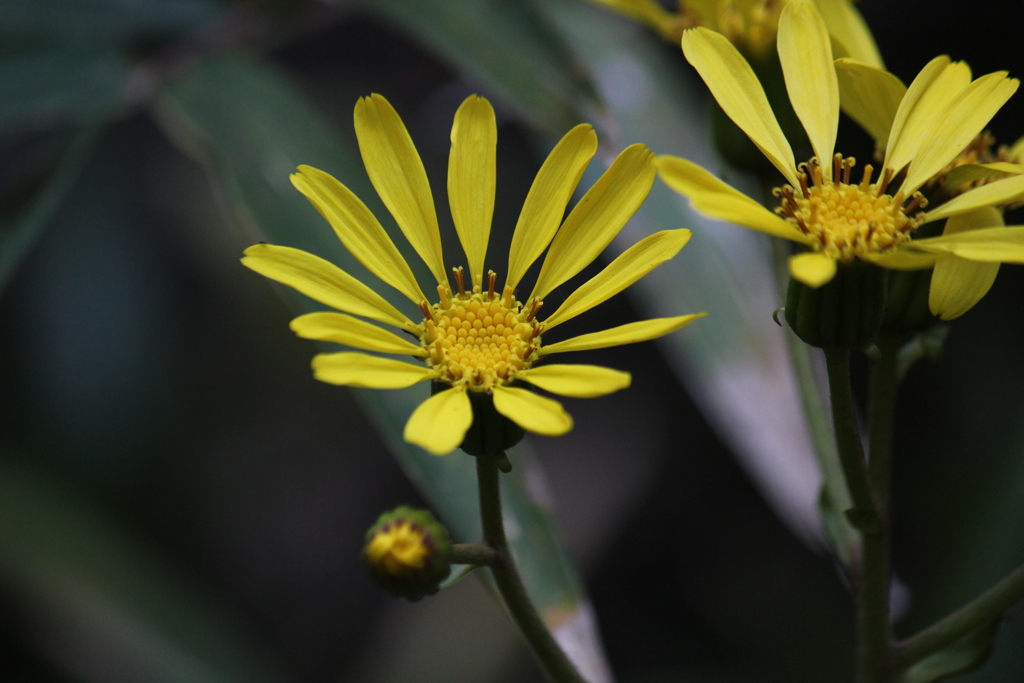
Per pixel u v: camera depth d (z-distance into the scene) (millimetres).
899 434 533
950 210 415
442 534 415
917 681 430
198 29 502
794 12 422
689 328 491
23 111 486
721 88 419
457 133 425
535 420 401
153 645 515
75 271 552
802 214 418
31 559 510
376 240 422
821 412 447
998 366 521
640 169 419
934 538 515
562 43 490
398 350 416
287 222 478
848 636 526
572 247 422
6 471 520
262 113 490
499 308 424
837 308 412
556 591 453
